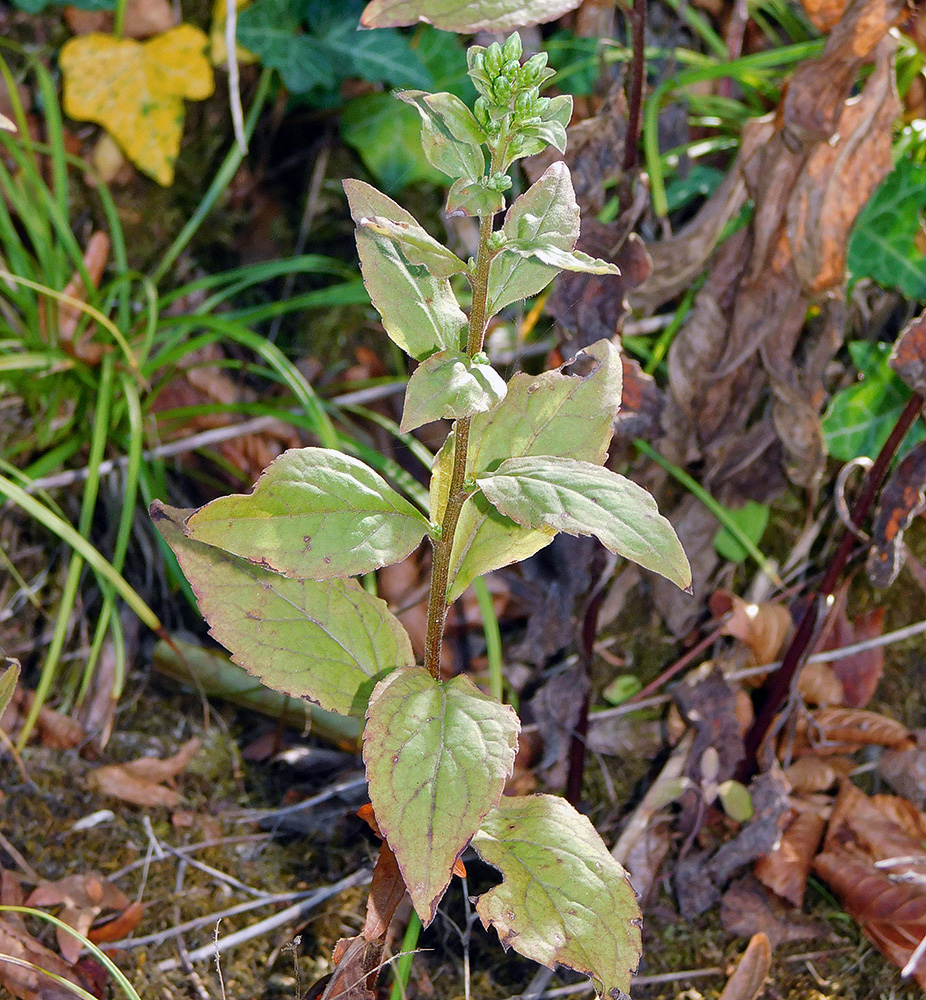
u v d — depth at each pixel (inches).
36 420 36.8
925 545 35.7
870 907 30.5
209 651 34.0
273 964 29.7
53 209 36.3
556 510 21.3
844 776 33.6
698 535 34.9
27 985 27.4
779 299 30.6
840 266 29.8
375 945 25.1
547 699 32.1
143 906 30.4
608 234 28.8
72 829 31.5
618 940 23.1
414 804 21.4
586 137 28.6
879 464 29.6
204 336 35.9
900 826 32.0
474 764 21.6
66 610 31.9
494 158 20.6
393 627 24.9
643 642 36.0
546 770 33.4
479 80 20.4
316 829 32.5
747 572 36.3
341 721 33.4
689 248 31.0
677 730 34.3
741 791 32.0
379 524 22.2
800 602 34.8
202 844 31.7
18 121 37.0
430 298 22.5
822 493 36.4
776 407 32.1
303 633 24.5
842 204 29.3
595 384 24.2
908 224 33.8
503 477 22.0
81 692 32.7
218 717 34.7
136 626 35.6
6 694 24.9
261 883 31.4
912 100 36.2
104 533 36.7
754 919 31.0
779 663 34.1
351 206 22.3
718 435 33.0
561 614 32.0
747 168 30.0
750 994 29.2
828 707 34.2
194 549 24.1
